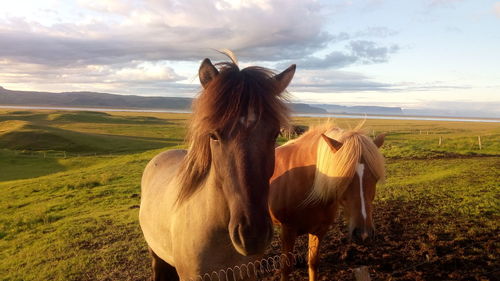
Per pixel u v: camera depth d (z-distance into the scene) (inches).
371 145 141.9
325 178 144.3
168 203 112.4
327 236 255.6
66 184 640.4
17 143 1619.1
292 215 160.9
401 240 240.7
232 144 77.0
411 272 191.6
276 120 80.8
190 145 98.8
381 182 148.6
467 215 285.3
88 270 241.1
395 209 315.3
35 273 248.4
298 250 235.3
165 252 116.3
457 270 190.7
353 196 139.3
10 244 335.3
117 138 1886.1
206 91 81.0
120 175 689.6
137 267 237.9
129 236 305.0
